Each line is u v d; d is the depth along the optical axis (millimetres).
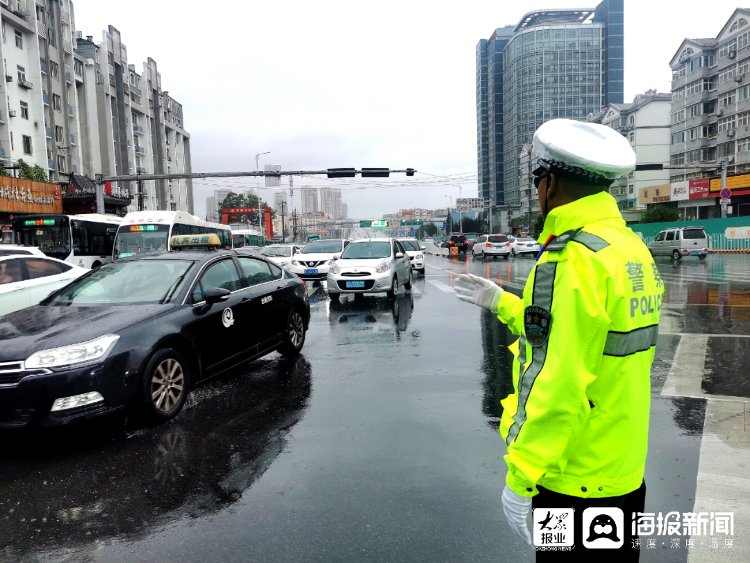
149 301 5215
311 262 17562
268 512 3111
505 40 122562
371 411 4844
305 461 3805
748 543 2695
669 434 4148
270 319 6570
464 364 6512
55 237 19766
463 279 2027
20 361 4078
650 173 67688
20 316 4973
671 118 60844
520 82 108000
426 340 7984
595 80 105438
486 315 10281
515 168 111188
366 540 2787
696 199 49688
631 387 1372
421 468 3627
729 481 3350
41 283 8633
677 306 10789
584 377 1294
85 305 5188
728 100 51594
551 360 1312
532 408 1323
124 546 2826
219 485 3488
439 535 2812
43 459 4004
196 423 4668
